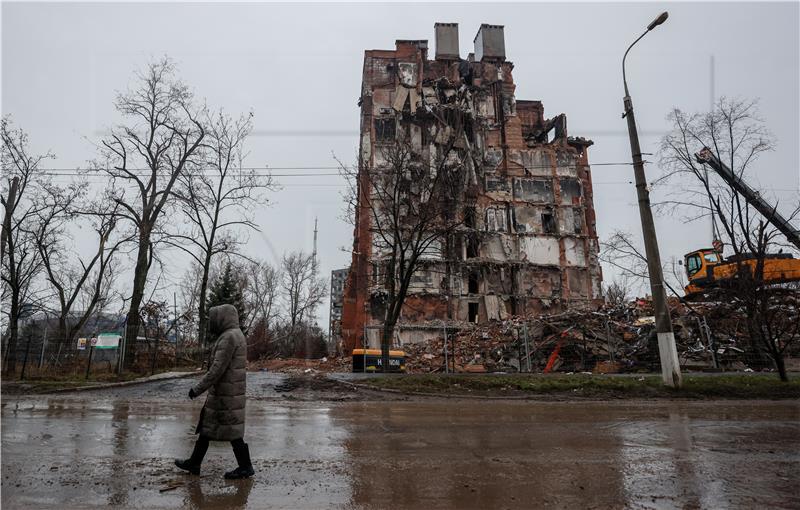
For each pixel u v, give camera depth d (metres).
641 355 24.05
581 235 44.25
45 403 11.82
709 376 15.71
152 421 9.09
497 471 5.63
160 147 23.56
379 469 5.69
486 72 47.09
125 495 4.61
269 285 57.66
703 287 29.20
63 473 5.37
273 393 14.20
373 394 13.94
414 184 36.34
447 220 36.75
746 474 5.59
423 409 11.13
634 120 15.71
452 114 42.72
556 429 8.43
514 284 41.72
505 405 12.01
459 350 29.88
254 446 6.92
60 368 18.94
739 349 22.67
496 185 43.97
